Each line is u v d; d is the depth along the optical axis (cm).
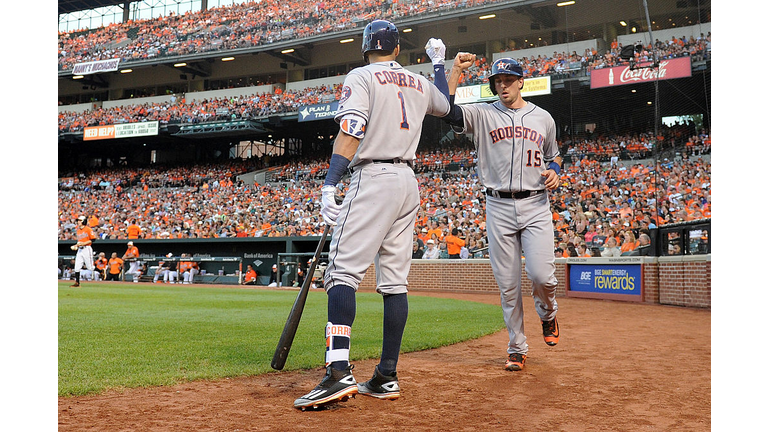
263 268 2262
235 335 545
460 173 2492
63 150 3797
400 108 303
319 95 3019
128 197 3138
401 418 258
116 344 478
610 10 2297
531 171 397
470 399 297
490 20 2716
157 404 280
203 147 3634
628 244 1223
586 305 1053
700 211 994
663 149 1192
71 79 3703
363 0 2977
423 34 2897
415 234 1945
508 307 388
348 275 290
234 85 3562
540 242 391
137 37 3619
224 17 3431
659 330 625
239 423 247
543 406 283
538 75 2309
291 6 3266
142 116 3294
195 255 2394
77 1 3944
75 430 235
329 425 245
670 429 245
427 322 700
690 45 1650
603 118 2408
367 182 295
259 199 2764
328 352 282
